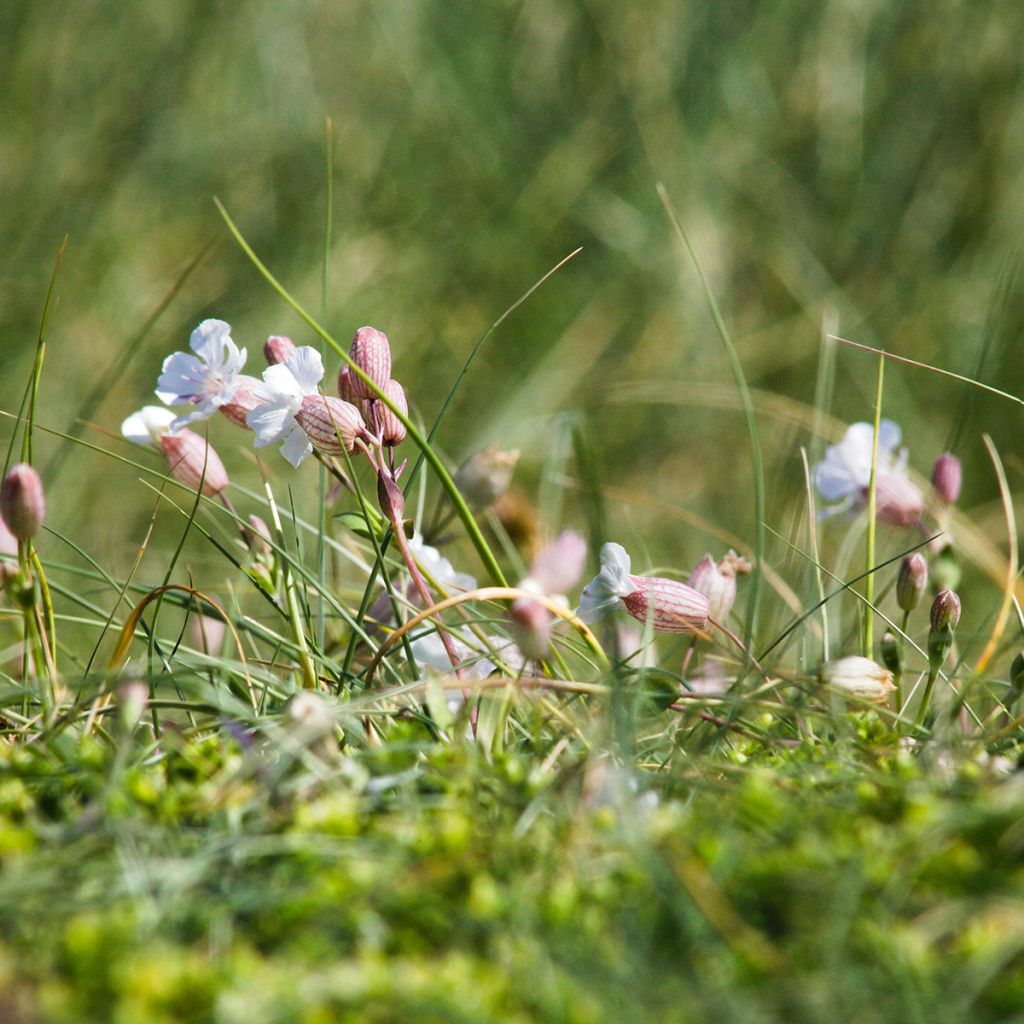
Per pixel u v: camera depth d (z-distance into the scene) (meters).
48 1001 1.08
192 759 1.18
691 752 1.22
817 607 1.27
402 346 2.24
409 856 1.14
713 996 1.11
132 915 1.12
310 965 1.12
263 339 2.19
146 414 1.28
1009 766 1.18
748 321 2.26
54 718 1.21
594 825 1.15
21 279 2.07
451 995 1.11
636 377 2.18
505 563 1.45
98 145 2.21
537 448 2.06
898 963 1.11
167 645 1.27
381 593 1.29
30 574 1.24
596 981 1.11
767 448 2.00
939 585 1.28
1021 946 1.11
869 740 1.21
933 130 2.26
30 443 1.26
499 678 1.21
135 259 2.17
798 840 1.14
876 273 2.23
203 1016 1.09
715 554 1.86
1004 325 1.95
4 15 2.19
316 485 1.83
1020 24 2.23
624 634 1.31
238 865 1.14
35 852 1.14
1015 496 1.84
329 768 1.17
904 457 1.31
